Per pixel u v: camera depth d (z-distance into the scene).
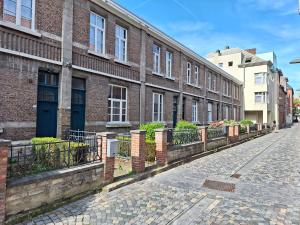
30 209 4.72
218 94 26.08
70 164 5.91
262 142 18.84
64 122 9.42
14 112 7.95
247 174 8.35
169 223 4.57
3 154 4.22
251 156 11.99
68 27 9.63
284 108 51.16
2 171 4.20
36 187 4.82
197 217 4.86
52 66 9.07
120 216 4.82
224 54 39.97
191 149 11.08
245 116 37.38
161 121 16.16
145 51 14.42
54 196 5.17
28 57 8.27
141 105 13.98
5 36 7.69
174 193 6.23
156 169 8.28
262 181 7.50
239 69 36.38
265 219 4.79
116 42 12.49
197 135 12.09
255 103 35.03
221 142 14.64
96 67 11.04
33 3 8.58
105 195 5.97
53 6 9.16
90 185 6.03
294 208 5.37
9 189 4.38
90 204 5.39
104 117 11.47
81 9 10.31
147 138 10.09
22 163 5.14
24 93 8.21
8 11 7.94
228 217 4.87
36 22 8.60
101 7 11.35
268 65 35.16
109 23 11.80
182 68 18.69
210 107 24.50
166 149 9.12
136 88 13.70
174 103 18.16
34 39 8.50
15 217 4.42
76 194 5.67
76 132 9.97
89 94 10.69
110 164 6.63
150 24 15.16
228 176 8.03
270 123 34.78
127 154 8.77
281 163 10.33
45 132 9.03
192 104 20.62
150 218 4.76
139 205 5.39
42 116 8.96
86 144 6.45
